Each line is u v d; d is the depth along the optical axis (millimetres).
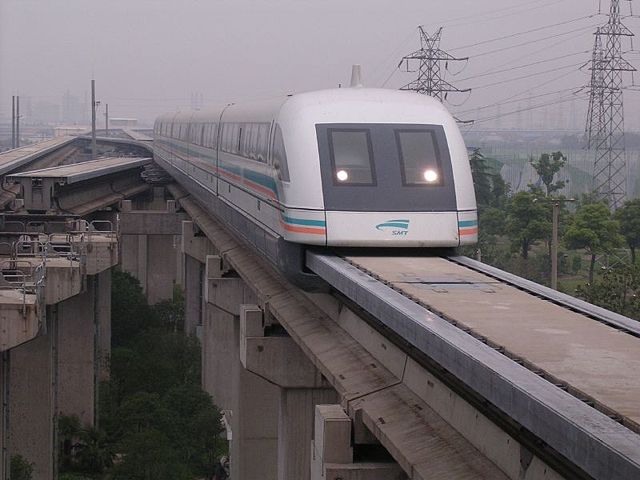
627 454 7465
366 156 19078
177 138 51906
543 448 9750
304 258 19750
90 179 59469
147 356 55781
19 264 34938
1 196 59844
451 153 19328
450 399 12547
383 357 15906
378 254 18953
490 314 12844
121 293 65312
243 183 27656
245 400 33625
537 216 42938
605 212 38531
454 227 18547
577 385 9531
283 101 22422
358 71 22344
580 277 42406
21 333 26609
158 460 37500
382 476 14625
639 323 12070
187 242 51156
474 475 10930
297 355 23328
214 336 47188
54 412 37031
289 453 23469
